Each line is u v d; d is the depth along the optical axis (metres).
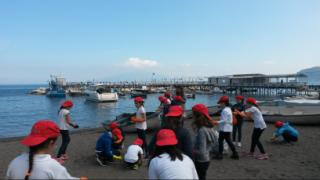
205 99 76.50
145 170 8.34
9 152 11.48
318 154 10.05
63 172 3.20
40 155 3.19
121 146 9.95
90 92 68.62
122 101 70.69
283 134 11.96
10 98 95.00
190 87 112.12
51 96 87.38
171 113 4.88
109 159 9.05
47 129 3.24
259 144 9.41
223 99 9.22
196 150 5.05
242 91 90.94
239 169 8.27
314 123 17.23
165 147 3.48
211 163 8.88
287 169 8.27
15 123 37.00
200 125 5.17
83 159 9.81
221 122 9.13
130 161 8.40
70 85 118.62
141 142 9.30
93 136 14.80
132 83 121.62
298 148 11.04
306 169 8.27
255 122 9.34
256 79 90.69
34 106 62.62
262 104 20.02
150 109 53.53
